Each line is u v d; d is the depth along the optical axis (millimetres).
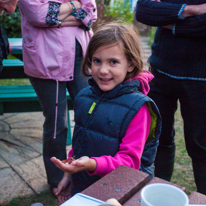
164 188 615
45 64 1902
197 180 2006
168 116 2043
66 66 1955
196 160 1972
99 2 6367
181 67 1797
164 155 2189
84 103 1354
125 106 1203
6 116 3816
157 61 1912
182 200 584
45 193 2283
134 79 1288
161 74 1912
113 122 1203
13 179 2449
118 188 788
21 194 2264
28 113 3949
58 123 2070
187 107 1876
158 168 2244
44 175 2525
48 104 2018
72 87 2121
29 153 2883
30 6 1782
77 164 998
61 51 1916
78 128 1344
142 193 587
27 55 1938
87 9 1986
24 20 1942
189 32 1683
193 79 1773
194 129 1882
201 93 1790
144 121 1184
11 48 3268
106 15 6492
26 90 3059
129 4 7508
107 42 1186
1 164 2668
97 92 1320
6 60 3703
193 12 1647
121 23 1365
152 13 1783
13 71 3537
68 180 1435
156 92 1986
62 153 2191
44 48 1911
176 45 1774
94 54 1232
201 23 1630
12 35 6711
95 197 750
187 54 1746
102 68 1208
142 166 1306
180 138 3254
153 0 1844
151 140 1293
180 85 1832
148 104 1202
